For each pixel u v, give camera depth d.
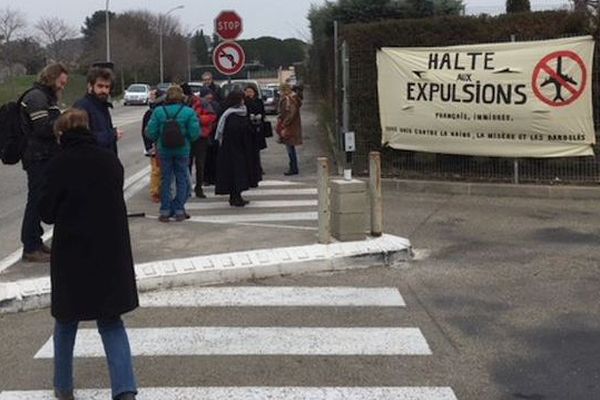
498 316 6.34
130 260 4.64
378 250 8.01
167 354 5.55
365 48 13.33
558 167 12.10
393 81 12.94
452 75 12.31
